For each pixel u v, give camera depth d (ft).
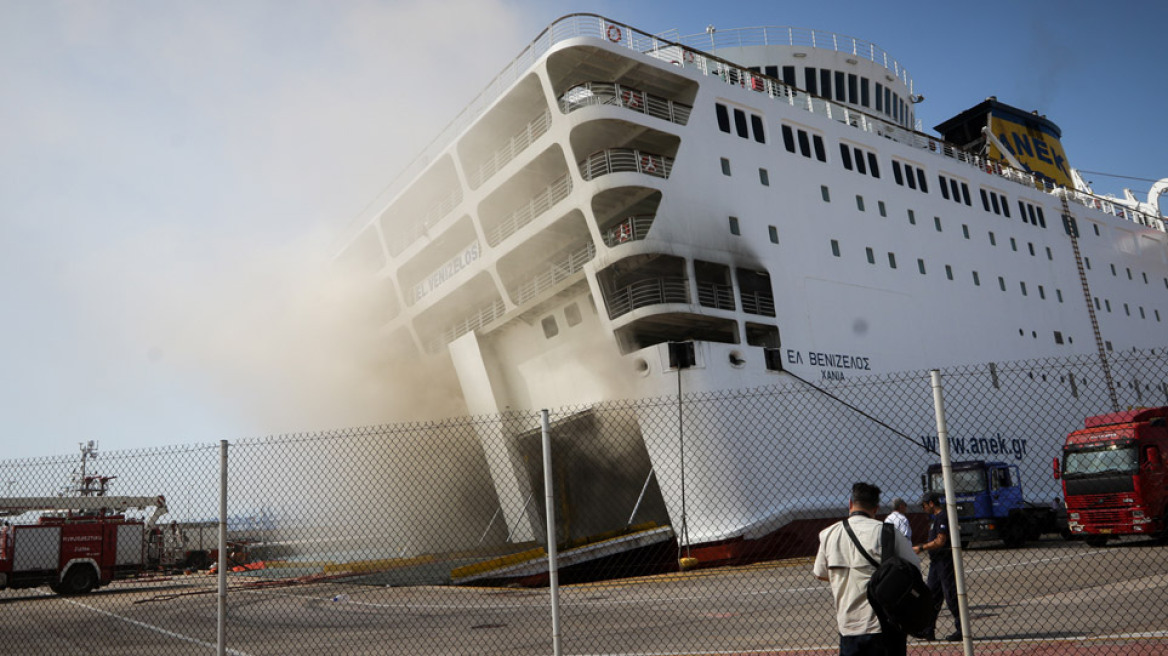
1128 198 162.91
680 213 77.30
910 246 98.94
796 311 83.66
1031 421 105.29
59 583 76.18
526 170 84.12
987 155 130.31
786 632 31.35
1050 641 25.34
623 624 37.04
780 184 87.40
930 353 95.45
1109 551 60.39
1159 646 23.15
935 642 27.66
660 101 81.41
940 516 28.76
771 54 113.70
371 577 77.56
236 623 46.03
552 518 22.08
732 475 70.90
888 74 122.72
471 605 50.44
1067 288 120.78
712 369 73.15
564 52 77.41
